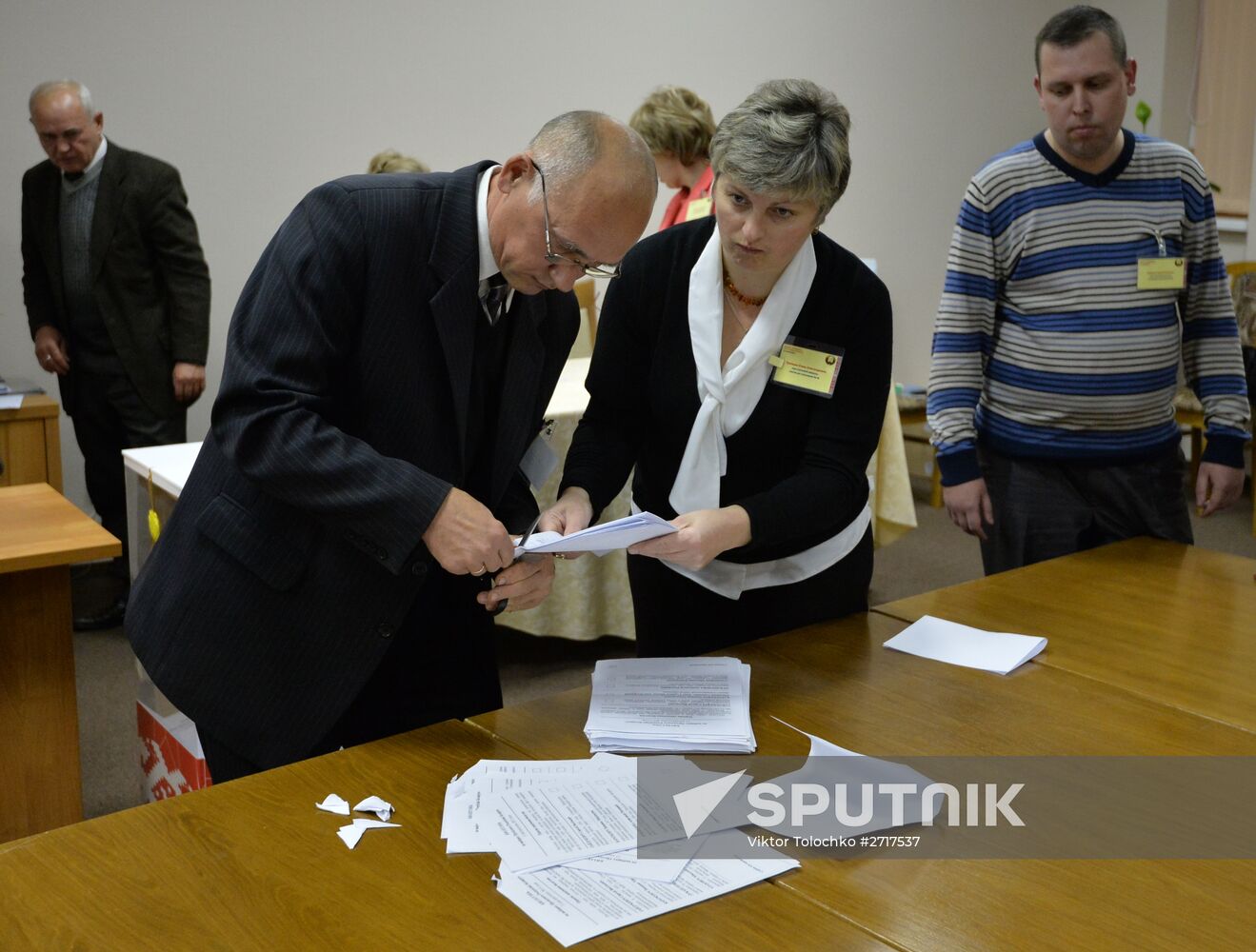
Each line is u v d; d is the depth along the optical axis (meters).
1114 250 2.37
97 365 3.91
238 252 4.52
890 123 6.12
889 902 1.12
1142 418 2.45
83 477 4.43
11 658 2.24
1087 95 2.25
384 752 1.42
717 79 5.54
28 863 1.16
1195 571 2.17
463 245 1.43
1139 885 1.15
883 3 5.96
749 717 1.51
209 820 1.25
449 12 4.75
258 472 1.38
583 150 1.34
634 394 1.85
